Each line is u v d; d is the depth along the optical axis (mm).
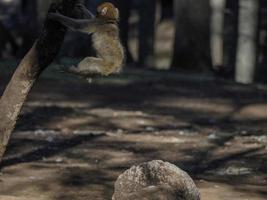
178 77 41500
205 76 43125
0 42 48344
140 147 26047
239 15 48250
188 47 45656
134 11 79875
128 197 15109
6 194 19266
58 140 26844
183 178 15125
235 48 48406
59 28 15336
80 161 23812
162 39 75812
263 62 60719
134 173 15344
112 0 53938
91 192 19672
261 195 19422
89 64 13570
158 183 15180
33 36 46594
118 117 31344
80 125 29766
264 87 41219
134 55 75250
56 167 22719
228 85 40031
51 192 19609
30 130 28438
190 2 45656
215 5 64625
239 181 21297
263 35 63375
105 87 37969
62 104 33562
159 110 33500
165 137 27875
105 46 13742
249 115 33000
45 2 45312
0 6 72250
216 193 19422
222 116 32812
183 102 35312
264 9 66438
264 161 24141
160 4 80625
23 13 70438
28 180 20828
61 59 43531
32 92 35938
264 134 29203
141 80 39969
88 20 13836
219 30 64562
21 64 15883
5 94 16172
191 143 26844
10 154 24531
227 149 25938
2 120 16297
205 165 23578
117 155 24750
